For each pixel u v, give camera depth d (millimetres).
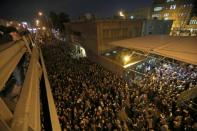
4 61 4223
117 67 24047
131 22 32094
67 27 49562
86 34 34844
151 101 15820
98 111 13406
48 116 5105
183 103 13523
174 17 50688
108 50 30969
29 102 2986
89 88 17344
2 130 1605
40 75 8258
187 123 11648
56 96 15820
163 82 17344
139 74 21562
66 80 19438
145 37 27500
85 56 37062
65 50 41469
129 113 14367
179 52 16453
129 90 17250
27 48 11258
